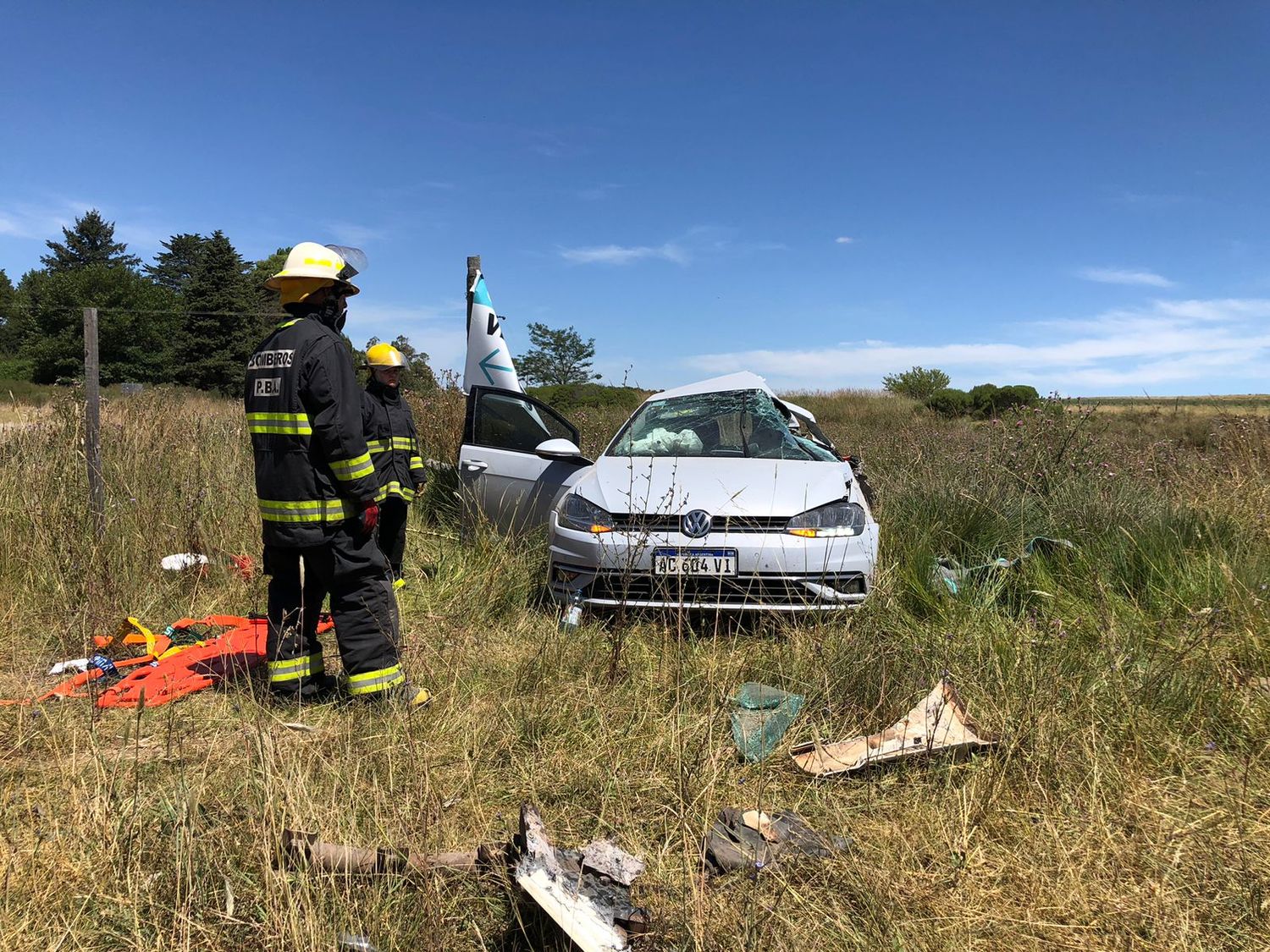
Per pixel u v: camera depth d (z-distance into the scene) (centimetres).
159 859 203
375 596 311
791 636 365
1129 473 620
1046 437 664
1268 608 363
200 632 409
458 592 458
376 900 190
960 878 210
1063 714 283
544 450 489
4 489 509
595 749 275
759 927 183
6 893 189
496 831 234
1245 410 827
